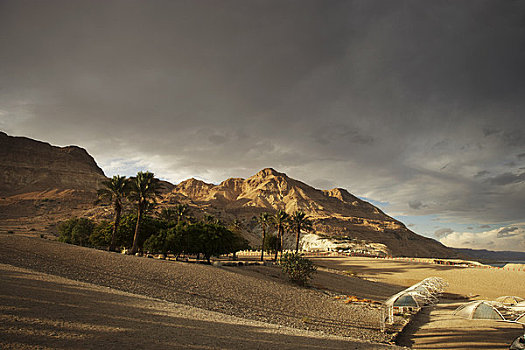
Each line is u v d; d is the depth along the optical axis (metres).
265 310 22.61
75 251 30.61
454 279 64.94
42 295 12.69
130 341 9.17
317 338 14.30
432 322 27.84
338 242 174.88
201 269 33.44
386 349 14.04
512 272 69.44
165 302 17.27
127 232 51.78
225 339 11.20
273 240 94.12
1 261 20.06
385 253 165.62
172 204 192.25
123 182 47.44
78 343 8.32
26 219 159.50
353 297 35.91
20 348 7.36
